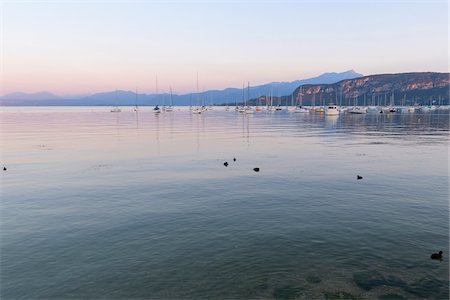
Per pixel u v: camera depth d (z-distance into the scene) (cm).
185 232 1881
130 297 1303
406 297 1298
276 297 1298
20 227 1966
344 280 1405
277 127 10038
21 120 14112
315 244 1723
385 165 3791
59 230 1917
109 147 5438
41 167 3762
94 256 1609
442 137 6925
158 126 10525
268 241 1759
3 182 3053
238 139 6644
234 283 1384
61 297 1305
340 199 2481
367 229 1909
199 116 18475
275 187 2845
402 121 13012
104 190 2767
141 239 1792
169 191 2731
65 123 12038
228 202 2427
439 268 1491
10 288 1362
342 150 5019
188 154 4731
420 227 1936
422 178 3142
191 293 1322
